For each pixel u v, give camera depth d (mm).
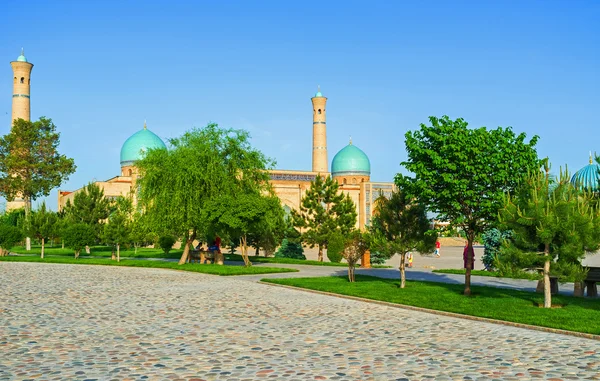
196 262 41156
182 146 38156
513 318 14039
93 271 33094
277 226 45438
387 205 22562
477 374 8742
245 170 39812
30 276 28812
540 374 8719
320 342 11398
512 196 18688
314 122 103375
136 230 48469
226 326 13359
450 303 17062
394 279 27469
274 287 23609
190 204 36344
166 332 12547
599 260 45375
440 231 21391
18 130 67375
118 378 8562
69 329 12922
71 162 69125
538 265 16500
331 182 49281
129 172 88125
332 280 25875
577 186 17125
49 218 49438
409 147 20312
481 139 19125
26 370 9070
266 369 9117
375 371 8953
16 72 84875
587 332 12148
